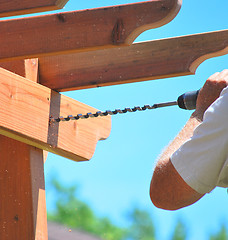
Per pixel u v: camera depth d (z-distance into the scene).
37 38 8.55
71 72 10.08
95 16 8.27
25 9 7.91
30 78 9.90
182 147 7.50
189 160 7.41
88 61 10.00
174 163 7.54
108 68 9.84
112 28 8.16
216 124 7.20
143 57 9.64
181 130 8.00
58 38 8.45
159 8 7.91
